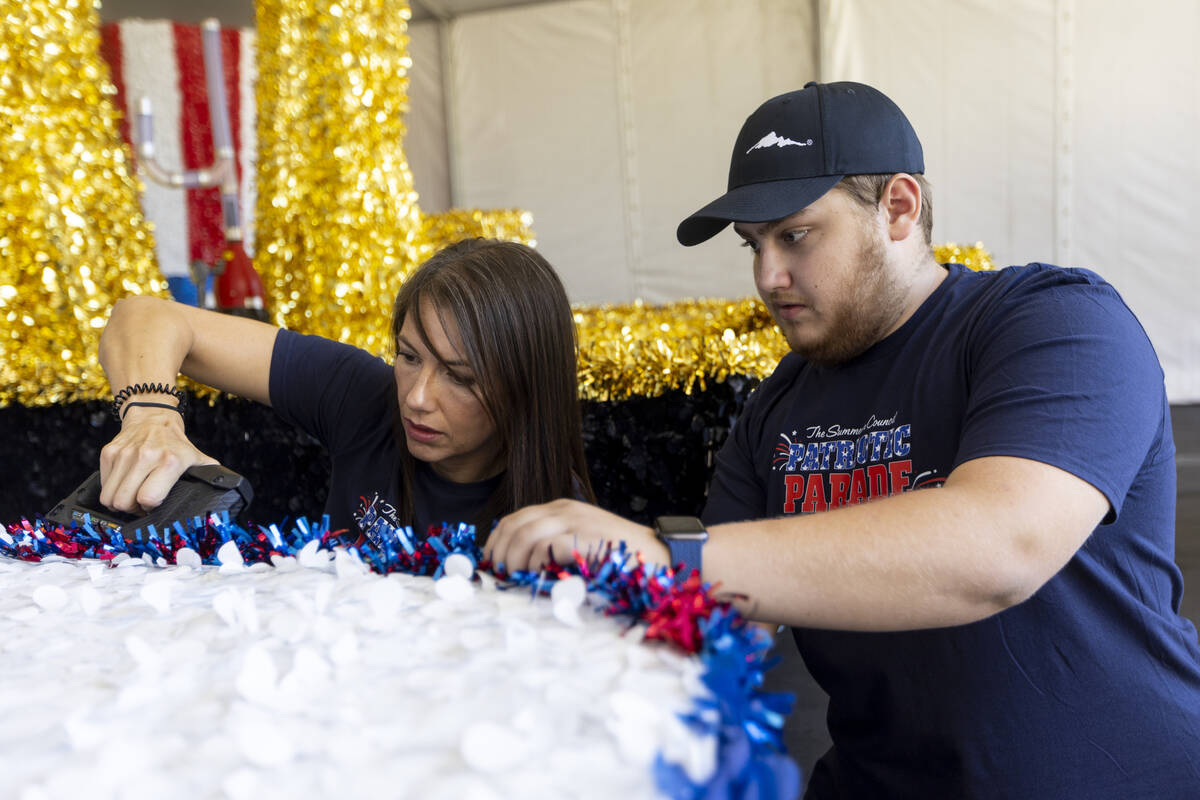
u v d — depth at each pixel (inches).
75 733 15.1
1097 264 236.7
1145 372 29.4
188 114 173.8
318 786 13.4
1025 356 29.1
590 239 279.7
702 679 15.8
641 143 271.7
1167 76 226.4
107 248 76.5
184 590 23.5
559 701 15.6
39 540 28.5
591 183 277.1
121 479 31.2
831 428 38.0
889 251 35.2
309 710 15.8
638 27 266.4
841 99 34.5
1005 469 25.5
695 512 68.6
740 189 35.4
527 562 22.4
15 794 13.6
